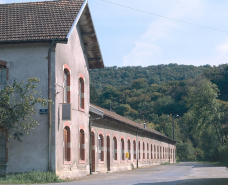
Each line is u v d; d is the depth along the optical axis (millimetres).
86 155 21281
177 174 20328
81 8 18312
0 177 15734
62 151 17047
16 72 16656
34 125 15414
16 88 15547
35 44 16734
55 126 16188
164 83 128875
